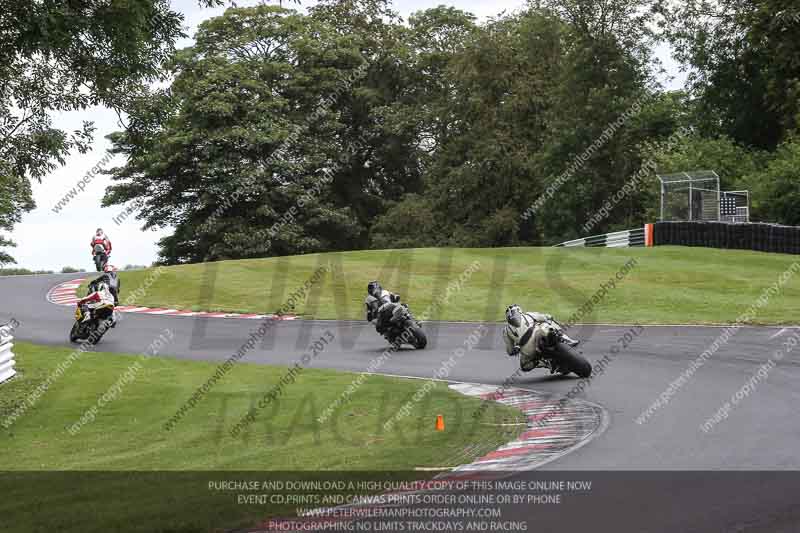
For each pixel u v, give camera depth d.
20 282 41.88
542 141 69.62
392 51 71.31
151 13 17.02
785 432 11.47
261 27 65.94
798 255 37.88
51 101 17.94
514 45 70.06
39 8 15.09
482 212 68.38
